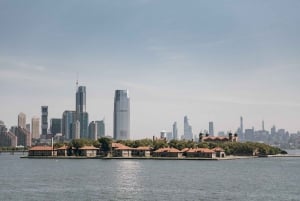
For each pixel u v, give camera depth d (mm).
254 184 196875
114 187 182000
